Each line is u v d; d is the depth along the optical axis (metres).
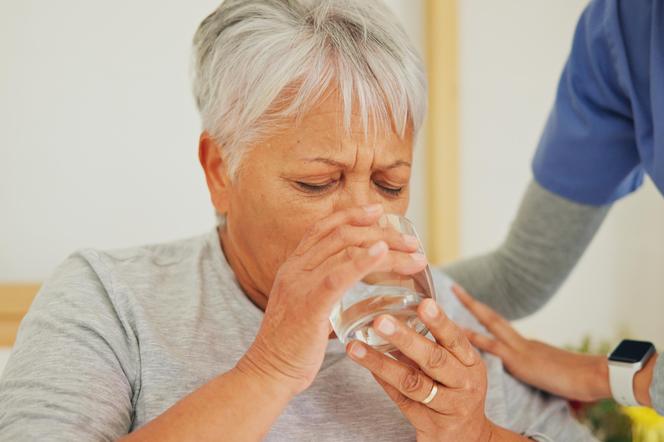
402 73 0.99
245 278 1.14
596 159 1.38
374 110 0.98
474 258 1.63
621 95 1.31
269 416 0.89
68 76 1.98
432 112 2.10
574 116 1.38
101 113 2.00
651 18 1.19
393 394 1.01
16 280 2.01
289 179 1.00
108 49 1.98
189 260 1.19
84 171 2.01
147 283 1.13
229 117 1.03
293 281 0.85
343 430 1.09
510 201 2.19
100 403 0.97
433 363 0.91
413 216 2.19
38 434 0.90
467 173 2.16
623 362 1.25
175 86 2.02
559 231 1.48
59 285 1.11
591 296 2.29
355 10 1.01
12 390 0.97
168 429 0.87
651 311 2.29
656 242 2.26
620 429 1.64
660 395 1.16
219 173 1.10
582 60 1.35
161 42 2.00
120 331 1.07
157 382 1.05
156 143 2.03
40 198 2.00
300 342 0.86
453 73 2.08
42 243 2.01
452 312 1.36
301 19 1.00
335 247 0.84
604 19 1.28
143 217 2.05
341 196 1.01
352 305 0.87
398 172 1.02
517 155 2.18
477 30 2.11
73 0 1.96
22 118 1.97
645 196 2.24
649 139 1.26
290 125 0.99
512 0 2.12
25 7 1.95
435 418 0.99
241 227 1.08
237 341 1.10
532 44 2.14
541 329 2.31
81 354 1.01
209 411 0.87
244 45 1.00
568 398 1.36
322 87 0.97
